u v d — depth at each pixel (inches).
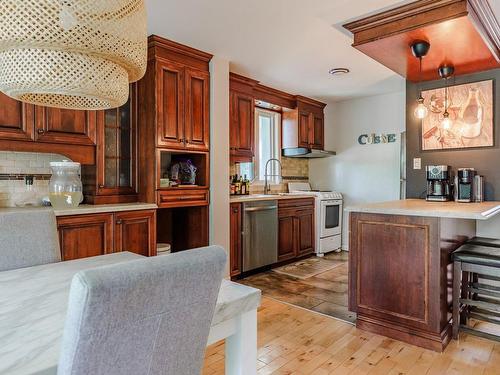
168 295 28.2
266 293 133.3
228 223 140.3
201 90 131.5
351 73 154.9
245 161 168.7
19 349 31.5
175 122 123.1
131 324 26.5
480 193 121.9
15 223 62.5
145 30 48.7
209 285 31.9
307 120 204.2
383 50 108.7
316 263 178.9
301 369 80.8
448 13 88.0
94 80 43.7
